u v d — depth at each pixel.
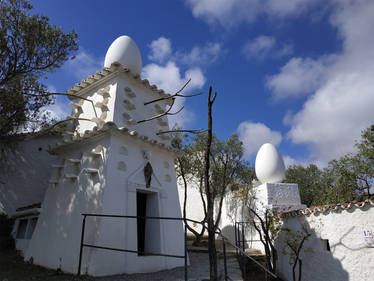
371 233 6.80
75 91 11.14
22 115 10.30
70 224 8.50
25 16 8.52
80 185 8.88
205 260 11.38
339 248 7.55
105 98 10.11
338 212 7.73
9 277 7.14
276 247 10.72
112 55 11.23
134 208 8.77
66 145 9.98
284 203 12.62
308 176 24.97
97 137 9.12
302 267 9.02
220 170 17.06
